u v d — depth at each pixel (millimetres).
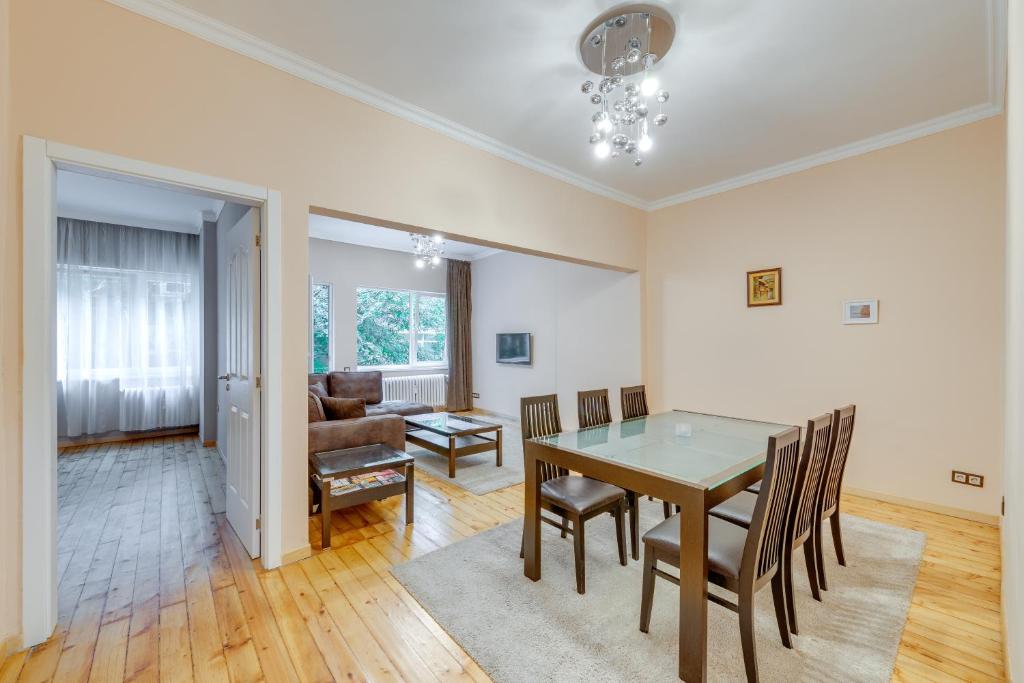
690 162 3641
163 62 1965
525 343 6570
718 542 1666
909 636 1780
